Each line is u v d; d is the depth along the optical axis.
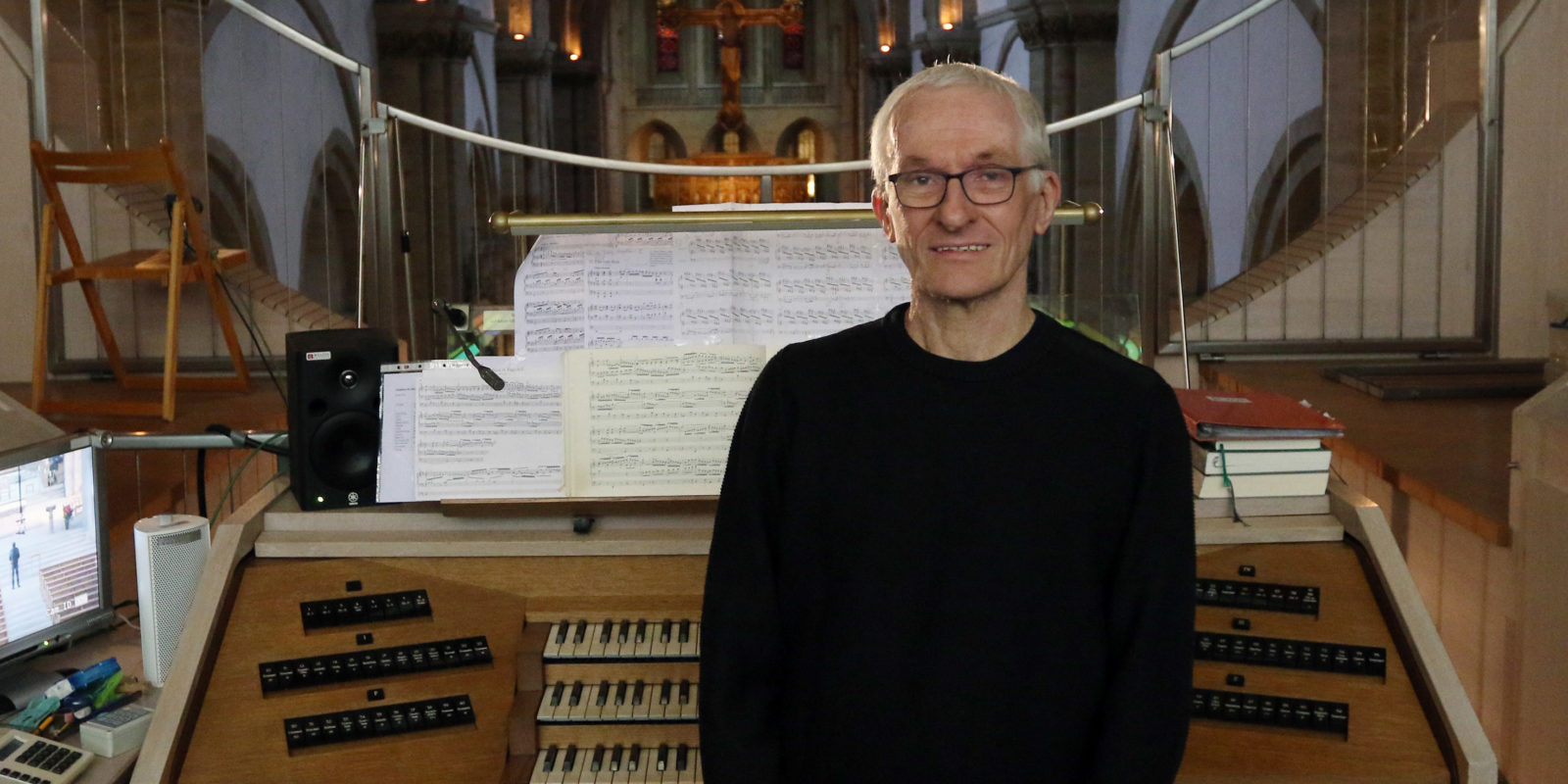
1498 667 3.08
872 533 1.55
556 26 25.50
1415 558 3.71
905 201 1.56
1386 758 2.09
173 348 4.92
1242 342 6.14
